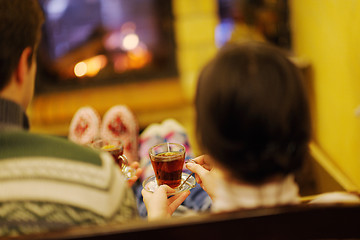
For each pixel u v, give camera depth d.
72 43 3.00
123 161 1.09
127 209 0.65
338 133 1.97
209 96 0.55
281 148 0.55
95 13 2.97
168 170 0.93
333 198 0.65
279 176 0.59
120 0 2.95
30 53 0.66
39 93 3.01
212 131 0.55
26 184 0.58
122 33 3.02
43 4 2.89
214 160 0.59
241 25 2.84
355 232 0.53
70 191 0.59
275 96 0.53
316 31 2.14
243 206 0.60
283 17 2.64
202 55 2.92
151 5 2.95
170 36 3.00
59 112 2.86
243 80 0.53
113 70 3.06
